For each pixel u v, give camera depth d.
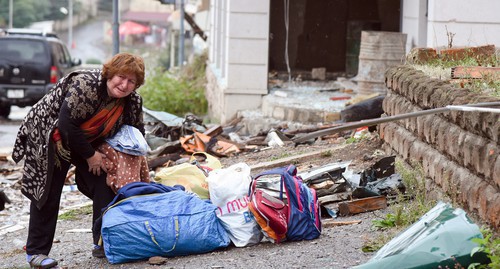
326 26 29.84
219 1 30.28
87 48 124.50
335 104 21.78
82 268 9.71
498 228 8.48
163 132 19.09
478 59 13.79
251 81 24.47
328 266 8.75
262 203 9.76
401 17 23.98
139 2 129.12
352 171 12.81
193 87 34.38
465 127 9.53
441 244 7.65
